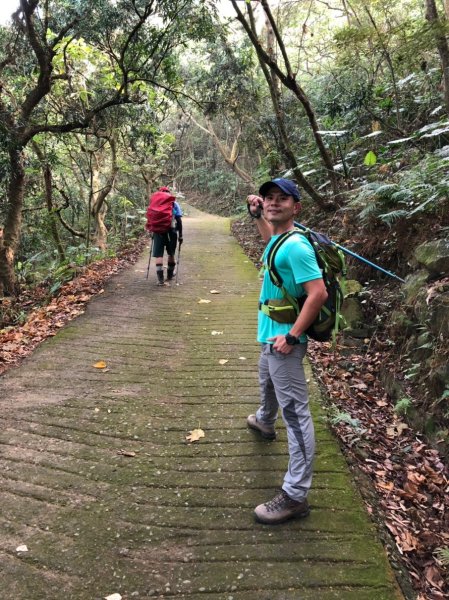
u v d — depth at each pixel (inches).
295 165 309.7
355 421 134.4
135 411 137.6
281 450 118.8
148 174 684.1
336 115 356.2
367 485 111.0
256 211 110.5
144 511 97.7
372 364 174.2
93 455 116.3
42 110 346.9
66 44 295.6
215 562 85.4
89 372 163.8
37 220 431.8
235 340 193.0
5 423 131.0
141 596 78.4
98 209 477.7
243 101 463.5
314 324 89.0
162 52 304.5
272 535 91.5
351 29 290.4
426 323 148.9
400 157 268.7
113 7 273.1
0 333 225.0
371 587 80.5
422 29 241.8
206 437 124.3
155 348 185.5
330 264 89.5
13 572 82.7
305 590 79.8
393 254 203.5
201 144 1172.5
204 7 286.4
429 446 129.7
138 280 300.2
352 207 255.8
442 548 96.9
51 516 95.8
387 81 346.0
